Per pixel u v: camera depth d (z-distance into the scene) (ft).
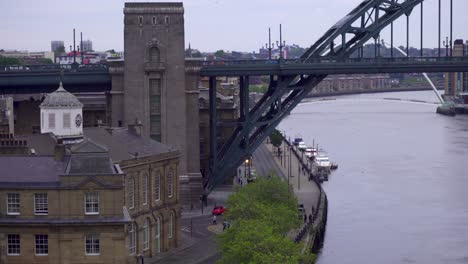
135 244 434.30
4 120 569.23
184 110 599.16
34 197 359.25
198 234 505.25
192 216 558.15
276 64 611.47
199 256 451.53
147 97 597.52
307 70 615.16
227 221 473.67
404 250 517.14
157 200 458.09
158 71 595.88
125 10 593.42
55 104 450.30
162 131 598.75
